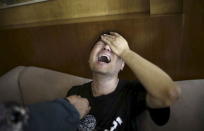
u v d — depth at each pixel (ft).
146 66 3.23
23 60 6.32
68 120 2.21
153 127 4.17
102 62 3.63
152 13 5.25
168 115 3.24
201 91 4.38
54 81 5.12
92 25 5.49
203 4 4.88
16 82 5.42
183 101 4.28
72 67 6.05
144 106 3.54
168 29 5.15
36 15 6.27
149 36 5.25
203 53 5.23
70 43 5.81
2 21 6.54
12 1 6.28
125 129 3.66
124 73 5.55
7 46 6.30
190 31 5.10
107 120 3.66
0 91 5.33
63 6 6.02
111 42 3.62
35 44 6.07
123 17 5.39
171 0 5.10
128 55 3.44
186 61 5.35
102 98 3.75
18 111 1.73
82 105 3.13
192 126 4.17
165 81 3.03
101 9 5.83
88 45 5.69
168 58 5.38
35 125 1.93
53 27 5.78
